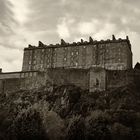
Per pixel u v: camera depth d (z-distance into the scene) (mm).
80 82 101562
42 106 94875
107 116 85938
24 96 102688
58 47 133000
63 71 104500
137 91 96812
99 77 99625
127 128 81125
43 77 106938
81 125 83062
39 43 140375
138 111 89688
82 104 93750
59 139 81375
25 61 136250
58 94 99125
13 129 80188
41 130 80500
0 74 120875
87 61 126312
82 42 130875
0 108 97562
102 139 79125
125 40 123875
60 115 91562
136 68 111562
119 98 93625
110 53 124125
